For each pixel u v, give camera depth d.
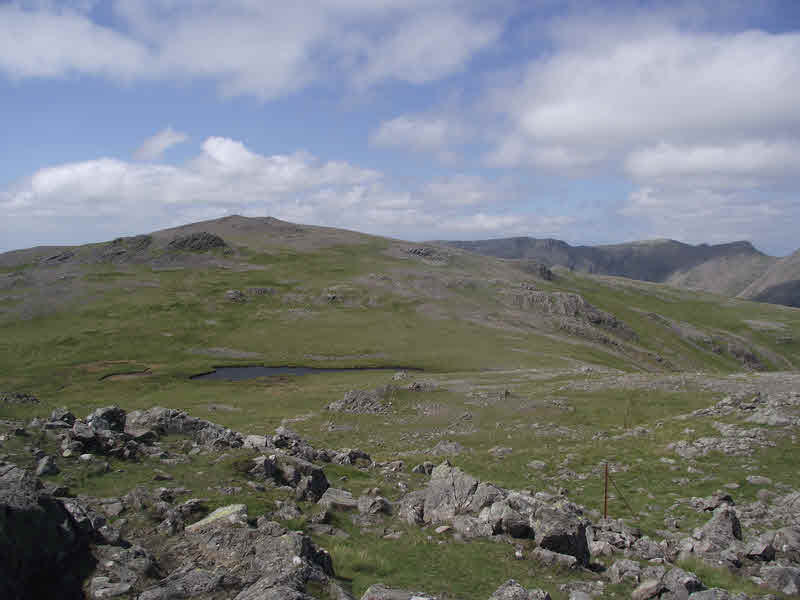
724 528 18.00
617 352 158.62
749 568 15.11
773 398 37.84
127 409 73.81
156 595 9.87
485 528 16.97
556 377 71.50
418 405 59.09
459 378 76.12
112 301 168.75
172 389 90.12
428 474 27.80
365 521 17.88
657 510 23.00
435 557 14.73
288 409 68.50
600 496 25.48
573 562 14.51
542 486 28.11
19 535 9.95
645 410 47.16
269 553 11.69
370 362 116.06
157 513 14.55
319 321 157.12
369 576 12.96
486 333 146.12
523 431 45.00
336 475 24.72
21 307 158.25
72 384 93.62
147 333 138.25
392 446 44.91
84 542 11.62
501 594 11.44
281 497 18.36
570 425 45.62
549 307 187.62
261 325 151.75
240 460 20.95
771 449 28.88
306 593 10.25
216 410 70.44
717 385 52.75
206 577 10.68
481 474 31.12
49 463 17.22
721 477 26.17
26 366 107.69
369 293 186.25
